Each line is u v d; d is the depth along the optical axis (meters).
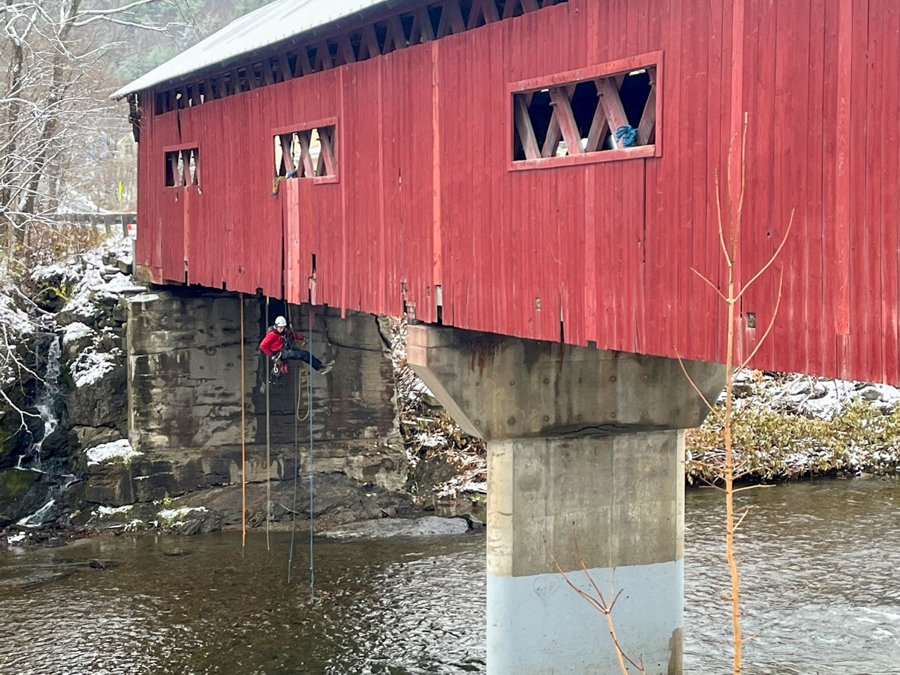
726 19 7.35
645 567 12.07
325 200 13.31
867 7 6.32
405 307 11.59
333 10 12.43
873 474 22.48
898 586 14.99
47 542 17.81
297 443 19.94
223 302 19.56
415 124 11.23
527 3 9.45
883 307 6.26
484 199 10.12
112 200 37.69
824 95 6.62
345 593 15.11
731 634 13.32
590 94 11.22
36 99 26.59
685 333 7.82
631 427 11.90
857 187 6.41
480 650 13.05
